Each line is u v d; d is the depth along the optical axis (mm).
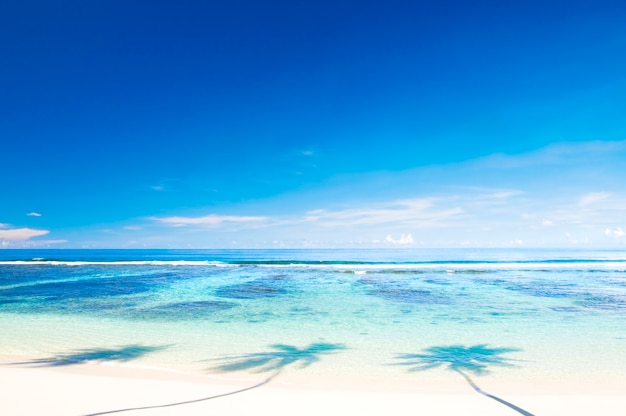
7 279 33844
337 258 100875
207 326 14562
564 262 64000
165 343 11867
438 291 25312
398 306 19359
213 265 53781
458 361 9852
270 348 11227
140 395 6711
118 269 45625
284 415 5914
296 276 36906
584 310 18094
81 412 5801
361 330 13820
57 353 10609
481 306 19312
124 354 10523
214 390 7129
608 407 6371
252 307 19125
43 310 18297
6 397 6441
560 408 6328
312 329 14016
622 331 13594
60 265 53844
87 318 16219
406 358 10102
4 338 12562
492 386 7805
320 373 8750
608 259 77188
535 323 15000
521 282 31203
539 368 9195
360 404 6469
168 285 29250
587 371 8984
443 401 6656
